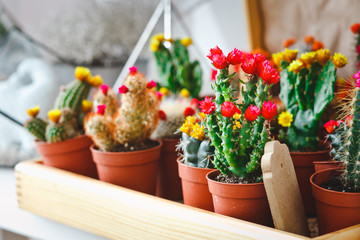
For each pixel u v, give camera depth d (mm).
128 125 526
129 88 514
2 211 600
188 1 874
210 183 436
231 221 412
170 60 627
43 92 761
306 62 480
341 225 411
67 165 568
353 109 404
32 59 809
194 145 467
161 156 555
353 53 660
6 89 768
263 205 427
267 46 793
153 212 451
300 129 503
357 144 405
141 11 870
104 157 519
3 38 853
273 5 775
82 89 591
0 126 759
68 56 864
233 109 399
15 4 899
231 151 418
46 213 543
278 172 409
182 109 562
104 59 865
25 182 562
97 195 494
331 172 443
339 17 731
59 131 561
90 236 515
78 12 869
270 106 398
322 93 481
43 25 878
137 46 787
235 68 602
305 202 489
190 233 428
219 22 887
